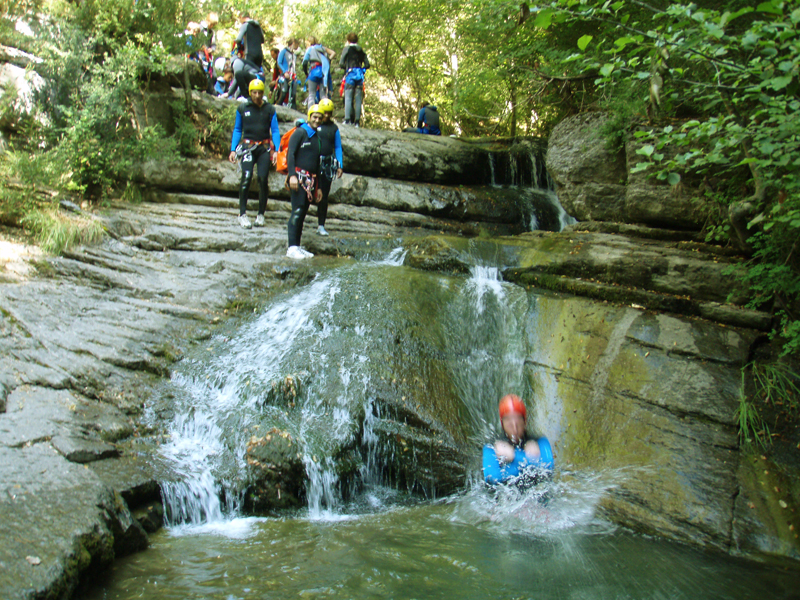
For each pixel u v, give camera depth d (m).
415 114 18.95
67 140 7.70
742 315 5.70
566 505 4.35
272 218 8.94
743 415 4.77
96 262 6.54
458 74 14.91
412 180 11.45
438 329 6.15
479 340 6.20
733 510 4.17
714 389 5.06
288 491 4.45
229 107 9.68
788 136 3.63
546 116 14.11
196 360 5.47
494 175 12.31
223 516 4.22
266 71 18.00
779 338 5.50
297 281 7.01
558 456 5.05
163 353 5.46
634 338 5.69
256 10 17.17
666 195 7.39
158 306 6.04
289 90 13.84
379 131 11.86
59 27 8.20
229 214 8.70
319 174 7.89
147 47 8.76
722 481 4.39
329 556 3.53
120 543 3.42
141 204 8.39
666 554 3.76
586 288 6.46
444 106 18.47
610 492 4.48
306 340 5.79
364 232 9.34
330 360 5.50
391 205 10.32
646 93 7.45
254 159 8.20
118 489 3.71
